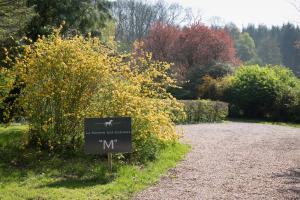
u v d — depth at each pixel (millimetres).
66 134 9055
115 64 9320
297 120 23703
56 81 8867
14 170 7938
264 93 24500
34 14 14711
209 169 8648
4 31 13531
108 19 21141
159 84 9719
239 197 6621
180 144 11289
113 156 8727
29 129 9328
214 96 26719
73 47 8906
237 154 10445
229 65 31953
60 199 6219
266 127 18375
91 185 7059
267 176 8086
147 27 53781
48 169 7992
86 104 8945
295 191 6980
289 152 10883
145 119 8859
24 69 9297
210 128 16859
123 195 6559
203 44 36781
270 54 73438
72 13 18359
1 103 10273
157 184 7355
